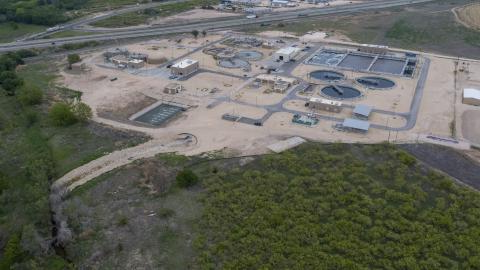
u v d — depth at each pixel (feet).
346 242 284.82
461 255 273.54
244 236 293.84
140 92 553.23
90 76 612.29
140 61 646.33
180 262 276.41
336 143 412.36
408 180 354.54
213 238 294.05
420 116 483.10
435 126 458.91
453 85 576.61
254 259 272.31
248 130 448.24
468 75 617.21
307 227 298.56
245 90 557.74
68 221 315.99
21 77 599.98
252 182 350.84
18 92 536.42
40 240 291.79
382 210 315.58
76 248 292.61
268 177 357.00
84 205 331.77
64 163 398.21
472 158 392.88
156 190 349.00
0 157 406.82
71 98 538.88
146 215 320.70
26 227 298.56
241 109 500.33
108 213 325.62
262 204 323.57
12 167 393.09
